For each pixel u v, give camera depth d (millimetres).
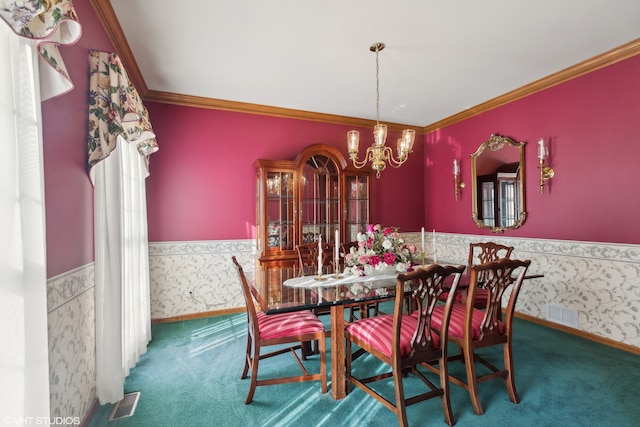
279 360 2504
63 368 1494
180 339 2924
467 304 1809
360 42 2467
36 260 1158
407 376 2258
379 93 3500
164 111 3434
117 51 2373
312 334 2016
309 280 2348
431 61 2795
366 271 2445
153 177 3375
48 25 1103
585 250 2896
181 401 1942
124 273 2260
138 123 2236
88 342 1802
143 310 2775
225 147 3686
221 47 2514
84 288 1746
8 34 1041
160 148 3410
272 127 3924
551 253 3182
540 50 2639
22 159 1137
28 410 1108
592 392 2004
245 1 1967
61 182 1494
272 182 3500
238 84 3219
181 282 3473
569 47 2596
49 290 1365
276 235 3502
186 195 3506
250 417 1788
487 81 3240
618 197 2682
